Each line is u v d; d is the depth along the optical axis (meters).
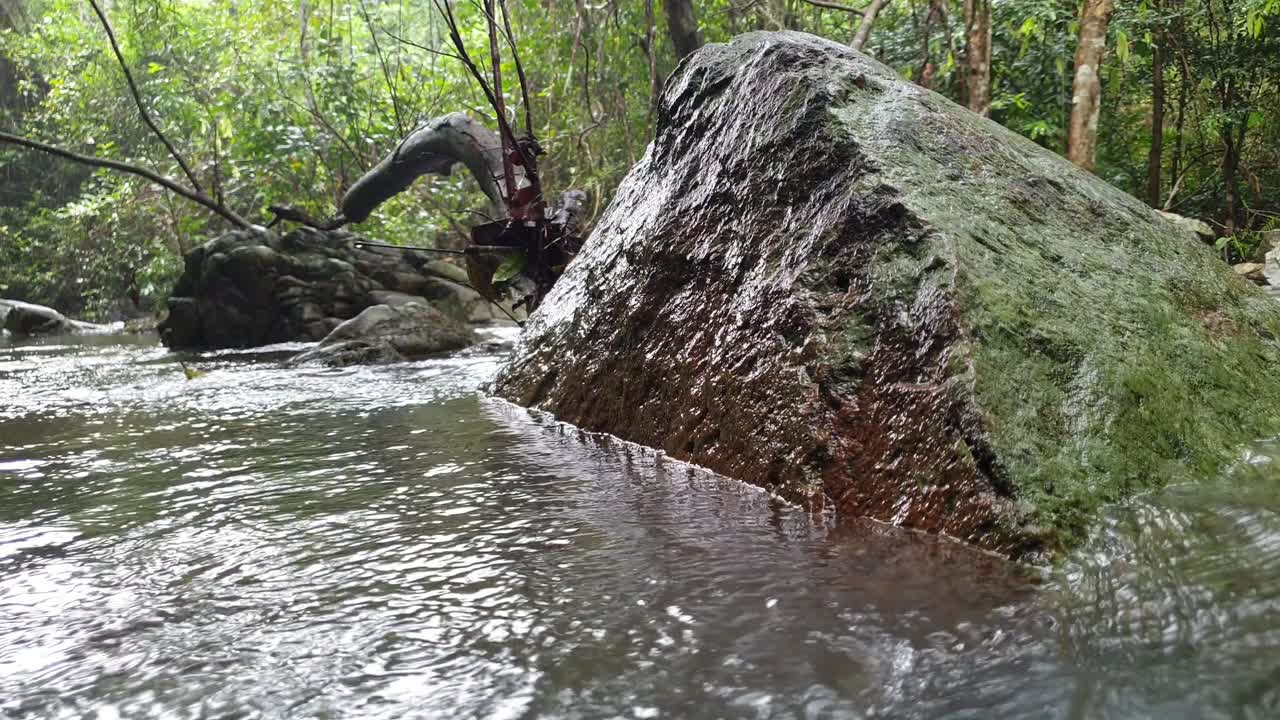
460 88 10.01
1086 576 1.34
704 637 1.21
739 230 2.55
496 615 1.33
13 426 3.53
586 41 8.73
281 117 10.73
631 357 2.81
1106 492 1.59
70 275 16.19
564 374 3.21
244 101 10.70
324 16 10.71
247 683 1.13
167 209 13.47
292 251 8.35
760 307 2.29
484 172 6.62
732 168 2.69
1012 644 1.12
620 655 1.16
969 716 0.95
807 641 1.17
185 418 3.58
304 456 2.67
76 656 1.24
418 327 6.57
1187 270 2.34
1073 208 2.36
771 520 1.79
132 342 9.71
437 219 10.61
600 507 1.95
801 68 2.66
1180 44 7.66
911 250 2.01
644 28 8.21
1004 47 8.01
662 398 2.59
